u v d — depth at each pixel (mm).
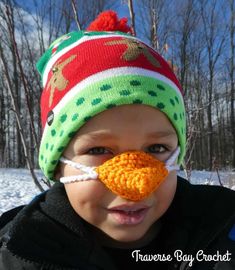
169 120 299
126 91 289
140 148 284
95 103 283
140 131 281
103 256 308
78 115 287
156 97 291
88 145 284
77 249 308
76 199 291
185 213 339
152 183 268
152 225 332
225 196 345
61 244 310
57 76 319
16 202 2139
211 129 5387
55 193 324
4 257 317
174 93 316
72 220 310
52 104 315
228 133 6902
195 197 349
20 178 3250
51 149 310
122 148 281
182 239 324
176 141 307
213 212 335
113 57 307
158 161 282
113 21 372
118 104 280
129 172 266
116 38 328
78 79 302
